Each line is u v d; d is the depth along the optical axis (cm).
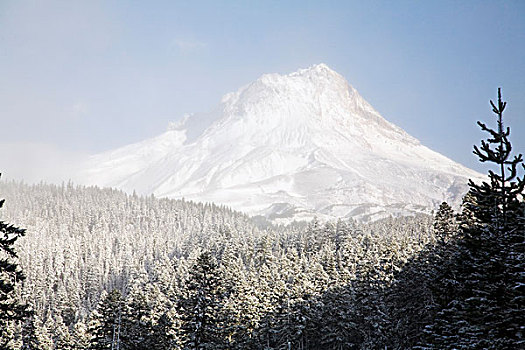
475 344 2680
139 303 6912
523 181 2719
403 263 7388
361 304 7269
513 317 2556
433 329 3178
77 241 17812
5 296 2392
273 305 7312
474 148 2811
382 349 6669
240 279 7281
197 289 5400
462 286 3275
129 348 6197
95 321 7525
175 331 6538
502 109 2772
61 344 7819
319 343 7569
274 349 7206
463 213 4372
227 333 6581
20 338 7544
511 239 2716
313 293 7356
